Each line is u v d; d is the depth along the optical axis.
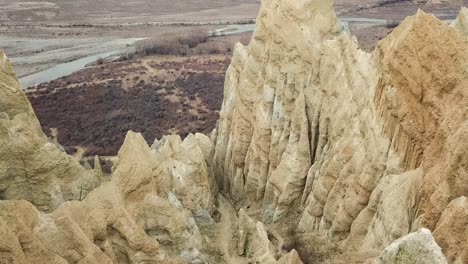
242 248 33.44
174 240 27.47
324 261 29.00
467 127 20.59
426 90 25.06
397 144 26.77
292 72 36.84
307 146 35.94
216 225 36.38
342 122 32.66
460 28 34.81
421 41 25.56
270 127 38.22
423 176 23.47
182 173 35.75
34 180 26.38
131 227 24.28
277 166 37.72
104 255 21.62
